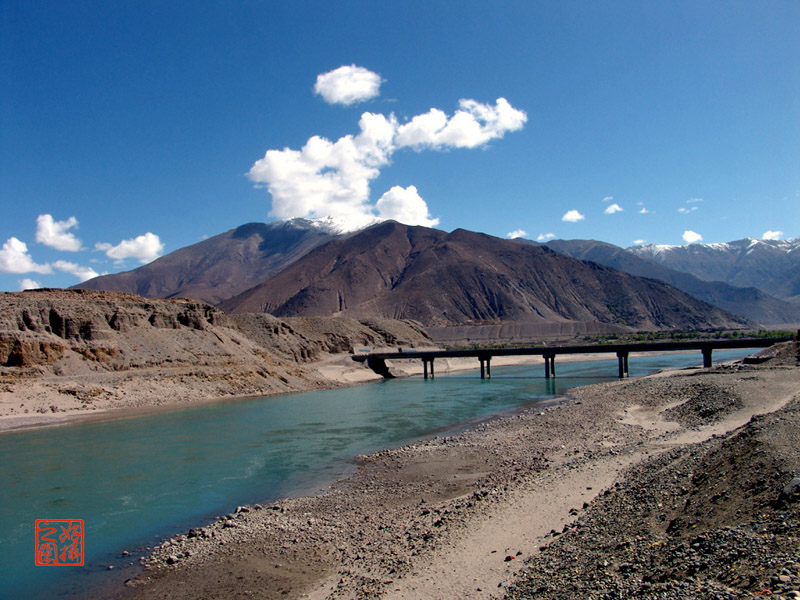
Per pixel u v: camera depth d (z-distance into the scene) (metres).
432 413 69.50
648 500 21.27
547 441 43.75
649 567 15.09
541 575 17.14
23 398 69.25
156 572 23.50
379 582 19.52
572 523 21.83
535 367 161.75
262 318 142.62
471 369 162.38
